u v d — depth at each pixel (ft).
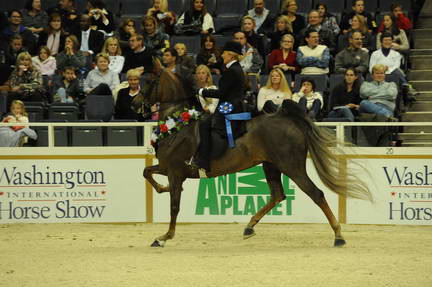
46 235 43.47
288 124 37.86
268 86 48.49
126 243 40.83
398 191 46.57
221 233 44.32
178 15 70.54
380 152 46.62
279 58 58.75
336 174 37.73
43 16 68.44
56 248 39.01
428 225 46.42
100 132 49.70
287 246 39.45
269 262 33.32
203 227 46.70
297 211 47.50
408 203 46.57
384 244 39.55
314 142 37.58
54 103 53.72
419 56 63.10
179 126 39.17
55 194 48.08
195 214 47.93
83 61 59.47
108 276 30.55
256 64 58.34
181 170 39.40
